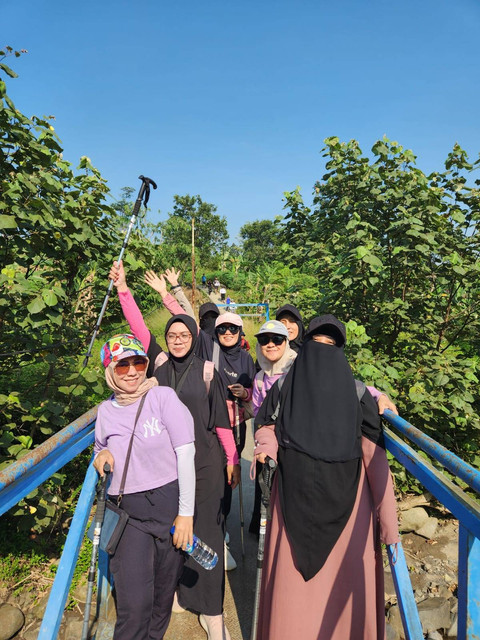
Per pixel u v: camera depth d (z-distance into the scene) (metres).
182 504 2.06
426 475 1.54
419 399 4.23
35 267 4.14
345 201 5.64
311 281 8.89
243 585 3.18
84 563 3.29
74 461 4.73
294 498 2.04
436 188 5.30
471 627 1.27
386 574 3.42
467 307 5.24
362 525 2.05
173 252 34.47
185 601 2.63
